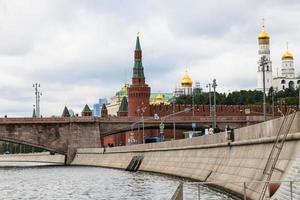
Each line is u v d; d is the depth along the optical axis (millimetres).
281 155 46562
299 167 37219
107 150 170750
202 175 79188
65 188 83688
